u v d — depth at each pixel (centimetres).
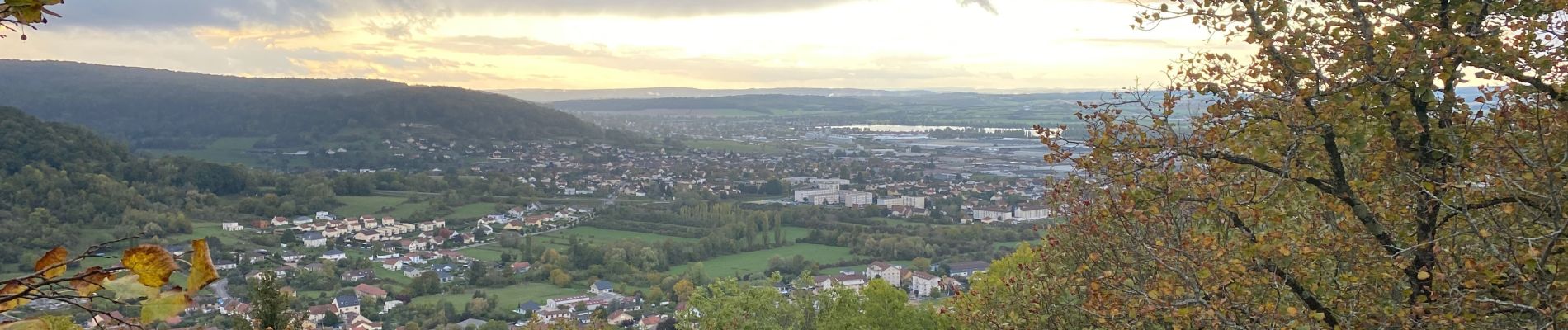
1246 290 1006
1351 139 941
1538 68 941
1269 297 1047
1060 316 1366
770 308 2689
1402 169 973
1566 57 955
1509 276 906
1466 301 866
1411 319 904
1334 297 1015
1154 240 1061
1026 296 1407
